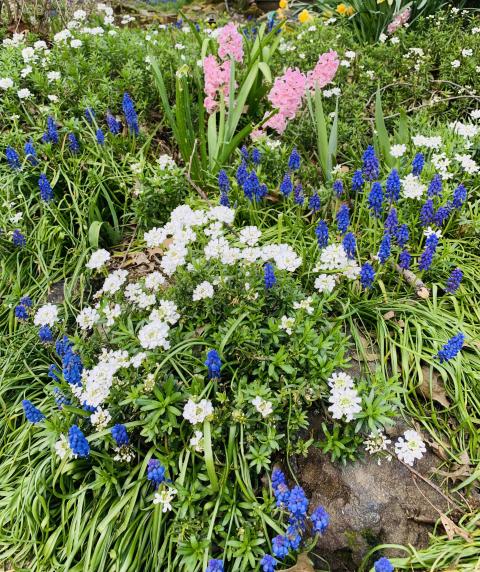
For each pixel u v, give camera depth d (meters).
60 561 0.61
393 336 0.75
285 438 0.64
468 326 0.76
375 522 0.60
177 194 0.94
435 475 0.63
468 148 0.97
